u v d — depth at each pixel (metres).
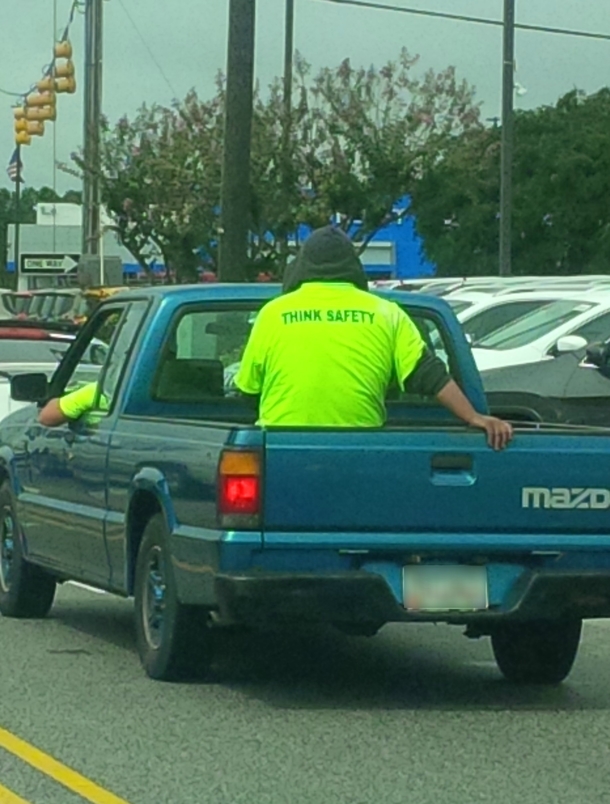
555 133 60.34
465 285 25.44
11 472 10.62
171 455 8.28
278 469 7.71
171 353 9.20
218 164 32.62
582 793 6.61
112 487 8.98
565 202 59.38
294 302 8.48
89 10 34.03
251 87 19.86
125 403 9.12
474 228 58.78
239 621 7.74
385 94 32.91
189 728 7.66
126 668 9.04
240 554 7.68
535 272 60.41
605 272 58.50
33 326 17.94
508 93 35.38
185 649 8.45
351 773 6.88
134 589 8.84
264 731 7.62
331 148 32.12
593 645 10.12
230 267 19.98
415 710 8.15
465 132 33.34
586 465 8.00
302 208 31.44
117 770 6.89
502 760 7.14
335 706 8.21
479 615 7.91
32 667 9.05
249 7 19.73
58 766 6.96
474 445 7.89
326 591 7.73
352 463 7.76
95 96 33.91
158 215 33.03
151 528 8.59
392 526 7.82
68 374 10.32
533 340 17.58
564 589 7.95
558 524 7.98
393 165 32.25
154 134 33.41
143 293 9.57
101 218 38.03
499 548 7.90
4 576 10.84
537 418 10.42
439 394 8.20
